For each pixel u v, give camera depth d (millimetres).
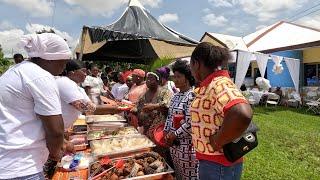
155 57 8836
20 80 1709
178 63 3049
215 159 2006
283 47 16781
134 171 2471
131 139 3305
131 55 9570
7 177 1669
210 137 1949
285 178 5293
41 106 1691
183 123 2859
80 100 2750
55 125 1724
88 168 2643
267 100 15562
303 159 6508
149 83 4066
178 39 7359
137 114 4117
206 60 2023
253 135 1998
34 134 1729
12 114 1703
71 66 3383
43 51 1800
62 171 2645
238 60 12078
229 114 1749
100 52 9633
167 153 3264
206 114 1948
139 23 7074
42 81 1709
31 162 1729
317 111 13703
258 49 18922
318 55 15398
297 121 11406
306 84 16250
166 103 3812
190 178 2879
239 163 2082
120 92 6957
